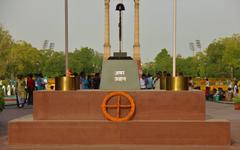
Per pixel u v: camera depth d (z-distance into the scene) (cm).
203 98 1378
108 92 1390
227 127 1352
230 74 8044
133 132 1352
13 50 7344
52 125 1359
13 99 3925
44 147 1315
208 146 1336
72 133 1356
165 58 12456
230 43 8056
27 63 8400
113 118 1361
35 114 1388
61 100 1388
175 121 1356
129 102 1381
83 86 2697
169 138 1349
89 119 1384
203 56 9206
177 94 1381
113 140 1353
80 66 11188
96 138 1354
